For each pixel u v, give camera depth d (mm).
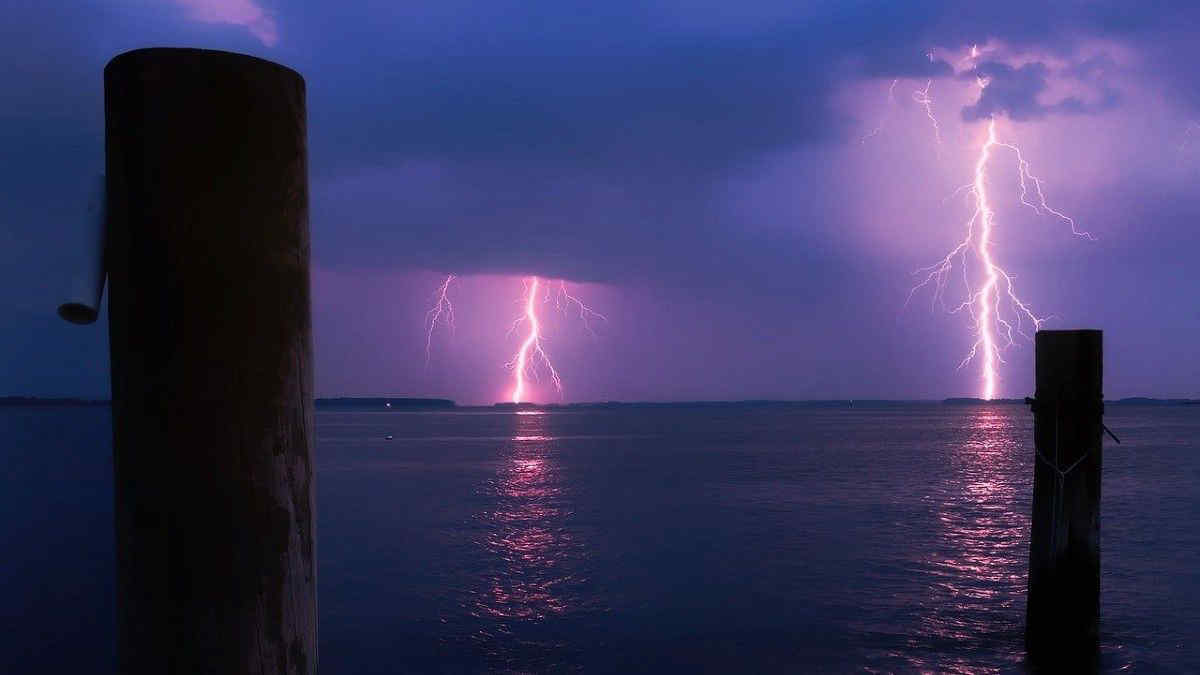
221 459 1142
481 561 17219
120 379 1170
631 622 12430
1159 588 14000
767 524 22250
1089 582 9172
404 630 12062
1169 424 120875
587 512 25172
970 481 34375
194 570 1130
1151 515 23547
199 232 1138
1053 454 9094
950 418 178250
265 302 1182
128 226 1151
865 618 12383
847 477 36656
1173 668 9789
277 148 1211
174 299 1129
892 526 21734
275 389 1191
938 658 10500
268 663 1179
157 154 1135
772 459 49219
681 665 10477
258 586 1168
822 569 16016
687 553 17922
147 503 1142
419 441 78500
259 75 1197
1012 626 11828
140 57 1148
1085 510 9016
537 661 10727
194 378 1131
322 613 13055
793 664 10406
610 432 102125
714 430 107500
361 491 31922
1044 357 9125
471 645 11383
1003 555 17375
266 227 1188
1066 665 9234
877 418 182625
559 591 14469
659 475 38406
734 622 12352
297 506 1228
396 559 17484
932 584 14617
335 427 128500
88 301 1117
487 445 70062
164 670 1140
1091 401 8938
